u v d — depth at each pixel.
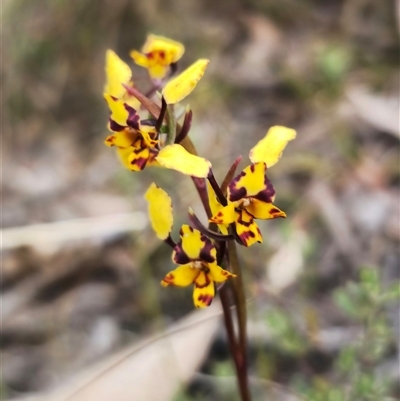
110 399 0.37
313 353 0.39
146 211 0.48
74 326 0.44
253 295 0.39
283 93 0.58
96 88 0.64
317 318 0.40
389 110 0.52
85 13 0.65
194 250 0.26
